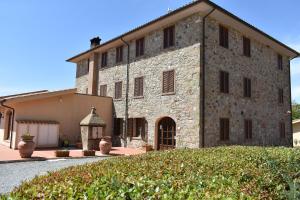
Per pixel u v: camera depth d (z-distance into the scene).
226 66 14.74
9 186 6.77
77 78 23.72
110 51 19.73
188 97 13.59
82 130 15.42
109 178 3.58
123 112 17.91
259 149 8.68
